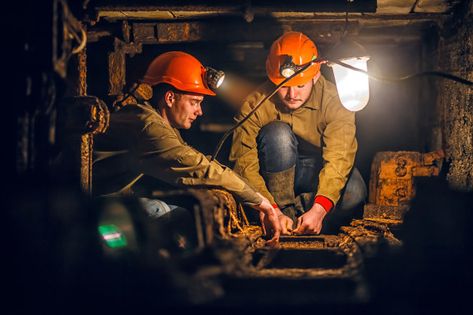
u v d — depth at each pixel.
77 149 3.96
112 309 2.73
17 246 3.30
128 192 4.63
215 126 7.79
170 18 5.41
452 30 5.24
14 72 3.34
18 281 3.15
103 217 3.81
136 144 4.43
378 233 4.38
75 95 4.14
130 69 5.75
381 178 5.45
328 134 4.95
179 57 4.89
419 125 6.27
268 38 5.48
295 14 5.26
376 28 5.93
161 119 4.50
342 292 2.88
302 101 4.91
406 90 6.62
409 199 5.40
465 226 4.55
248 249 3.84
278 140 4.84
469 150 4.82
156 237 4.02
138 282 3.00
